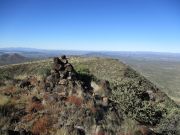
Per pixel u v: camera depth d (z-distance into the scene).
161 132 11.68
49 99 10.77
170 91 85.81
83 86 13.84
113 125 10.00
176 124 12.11
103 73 41.19
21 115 9.12
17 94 11.45
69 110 9.88
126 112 12.54
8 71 53.38
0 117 8.53
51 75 13.83
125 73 39.81
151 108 13.11
